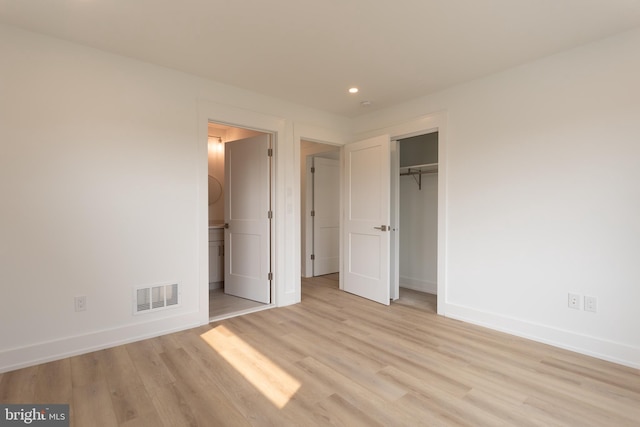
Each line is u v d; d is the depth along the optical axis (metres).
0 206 2.19
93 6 2.00
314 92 3.45
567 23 2.19
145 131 2.77
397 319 3.27
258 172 3.81
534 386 2.03
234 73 2.99
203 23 2.19
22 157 2.26
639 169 2.26
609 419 1.72
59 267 2.40
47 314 2.35
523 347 2.60
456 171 3.25
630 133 2.30
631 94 2.29
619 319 2.34
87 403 1.85
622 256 2.33
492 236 3.00
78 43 2.46
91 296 2.53
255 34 2.33
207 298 3.13
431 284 4.34
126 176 2.68
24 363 2.26
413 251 4.56
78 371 2.20
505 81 2.90
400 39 2.40
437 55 2.64
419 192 4.48
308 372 2.20
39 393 1.94
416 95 3.52
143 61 2.75
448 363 2.33
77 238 2.47
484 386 2.03
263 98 3.51
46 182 2.35
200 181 3.07
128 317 2.70
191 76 3.01
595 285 2.45
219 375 2.16
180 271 2.96
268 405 1.84
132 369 2.24
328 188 5.53
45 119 2.34
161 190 2.85
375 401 1.88
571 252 2.56
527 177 2.78
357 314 3.43
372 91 3.41
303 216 5.30
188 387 2.02
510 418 1.73
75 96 2.46
